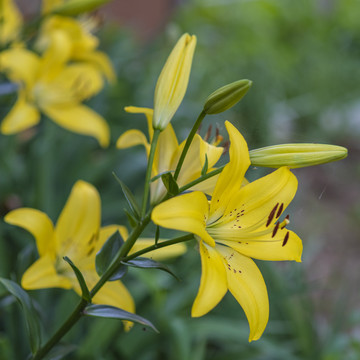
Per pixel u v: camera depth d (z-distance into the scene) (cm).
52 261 92
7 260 121
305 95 360
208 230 81
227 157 139
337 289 167
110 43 213
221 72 275
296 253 80
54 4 129
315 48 386
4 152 150
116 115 194
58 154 160
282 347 133
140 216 78
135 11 346
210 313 136
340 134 351
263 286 79
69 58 136
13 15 130
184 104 196
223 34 357
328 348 133
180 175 83
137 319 79
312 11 418
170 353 124
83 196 93
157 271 127
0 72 129
